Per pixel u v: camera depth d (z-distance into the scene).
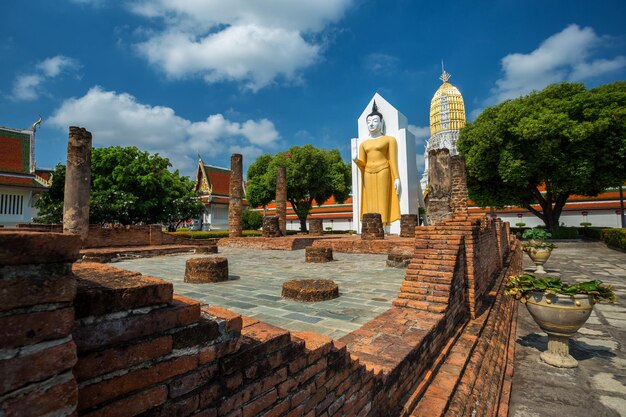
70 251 1.23
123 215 22.72
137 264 12.07
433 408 3.33
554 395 4.62
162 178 25.50
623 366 5.38
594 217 35.56
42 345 1.14
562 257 17.98
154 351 1.48
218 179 45.19
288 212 48.06
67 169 12.37
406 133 22.69
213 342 1.71
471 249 5.89
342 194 35.25
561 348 5.54
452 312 5.05
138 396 1.43
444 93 59.50
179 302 1.68
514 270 12.26
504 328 6.45
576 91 23.42
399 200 22.08
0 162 27.67
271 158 36.25
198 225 43.31
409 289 5.18
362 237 16.73
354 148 24.61
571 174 21.94
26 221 28.14
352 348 3.55
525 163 23.22
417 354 3.67
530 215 38.25
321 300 6.11
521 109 23.08
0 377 1.05
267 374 1.96
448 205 17.70
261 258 13.80
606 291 5.05
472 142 27.16
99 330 1.34
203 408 1.65
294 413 2.12
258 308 5.60
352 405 2.65
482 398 4.00
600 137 21.20
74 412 1.21
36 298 1.13
